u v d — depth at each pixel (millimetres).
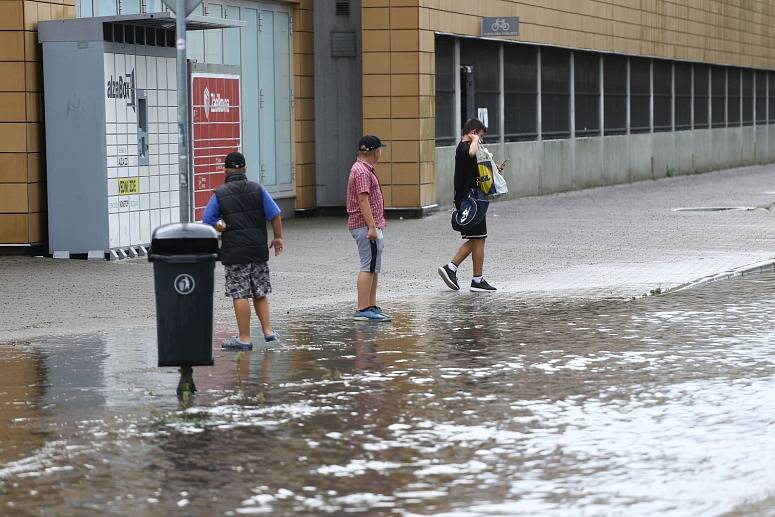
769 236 43094
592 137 72625
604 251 39125
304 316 26828
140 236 36500
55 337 23906
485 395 18703
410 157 50844
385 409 17828
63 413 17672
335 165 52219
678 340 23484
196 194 38250
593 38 71188
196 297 18547
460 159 30578
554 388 19172
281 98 50156
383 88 50719
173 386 19500
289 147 50938
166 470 14742
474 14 56219
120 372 20547
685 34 88250
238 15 46844
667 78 86562
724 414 17281
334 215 52375
